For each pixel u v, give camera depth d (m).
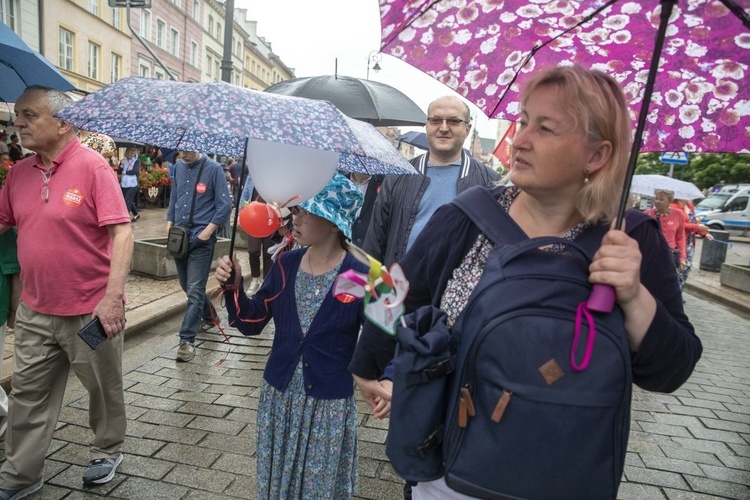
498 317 1.13
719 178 29.98
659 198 8.13
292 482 2.03
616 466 1.10
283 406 2.04
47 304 2.56
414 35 1.59
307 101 1.80
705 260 13.09
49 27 21.02
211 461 3.06
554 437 1.07
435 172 3.39
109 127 2.03
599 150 1.21
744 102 1.51
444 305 1.37
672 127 1.62
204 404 3.79
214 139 2.34
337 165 2.06
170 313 5.87
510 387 1.09
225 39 8.19
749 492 3.10
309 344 2.03
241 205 2.23
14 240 2.94
